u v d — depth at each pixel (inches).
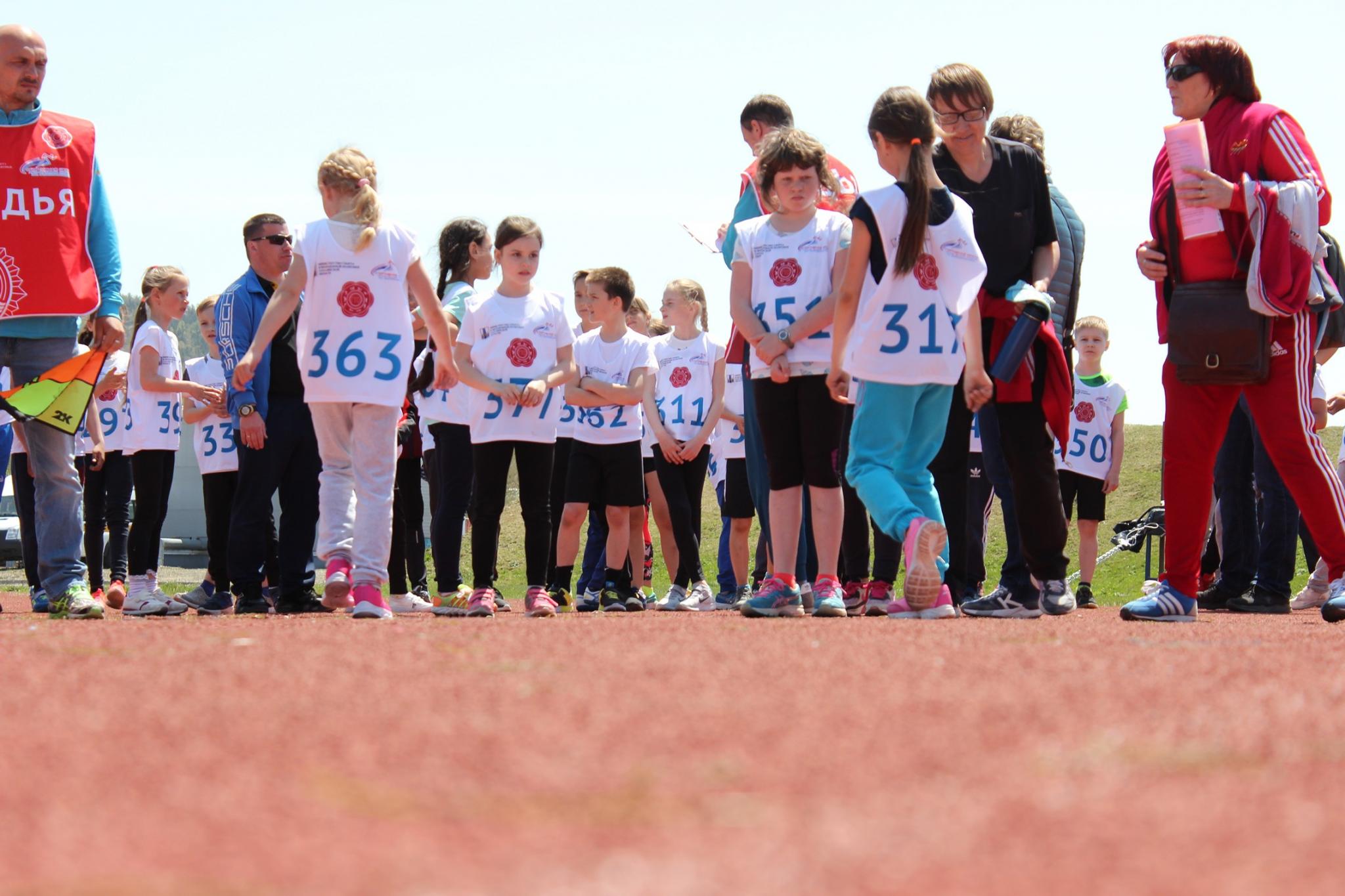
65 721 311.0
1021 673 408.8
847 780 239.9
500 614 981.8
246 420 971.3
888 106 781.9
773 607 853.8
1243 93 799.1
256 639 553.3
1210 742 281.7
